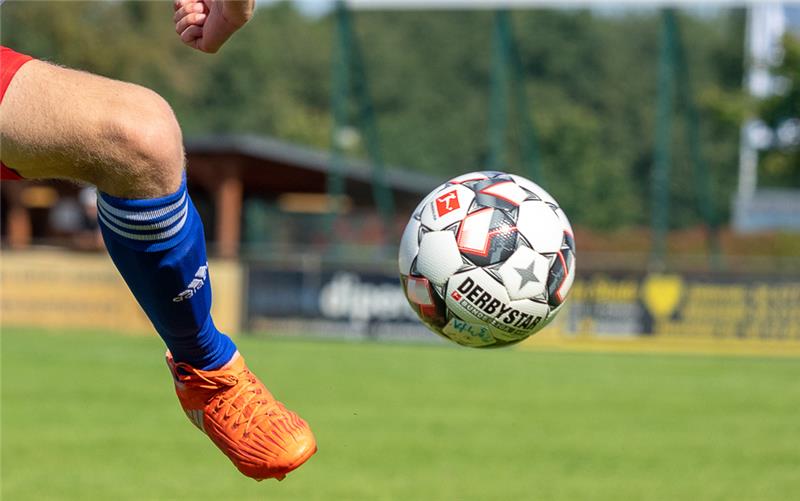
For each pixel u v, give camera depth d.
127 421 18.73
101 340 34.38
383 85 121.12
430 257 8.22
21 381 23.92
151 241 5.24
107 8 90.06
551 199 8.48
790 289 36.19
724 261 59.56
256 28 128.38
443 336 8.43
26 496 12.78
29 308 39.16
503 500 12.96
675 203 110.06
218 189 60.62
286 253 58.59
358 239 84.75
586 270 37.09
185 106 114.75
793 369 30.92
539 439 17.62
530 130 54.94
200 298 5.65
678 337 36.66
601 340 36.91
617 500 13.05
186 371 6.20
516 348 36.84
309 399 22.03
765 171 75.06
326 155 63.31
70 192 61.25
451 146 119.06
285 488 13.48
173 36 97.69
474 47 121.31
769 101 68.38
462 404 21.78
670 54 49.06
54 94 4.95
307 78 131.25
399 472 14.61
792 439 18.11
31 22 83.31
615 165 102.94
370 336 37.94
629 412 21.16
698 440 17.83
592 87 117.81
